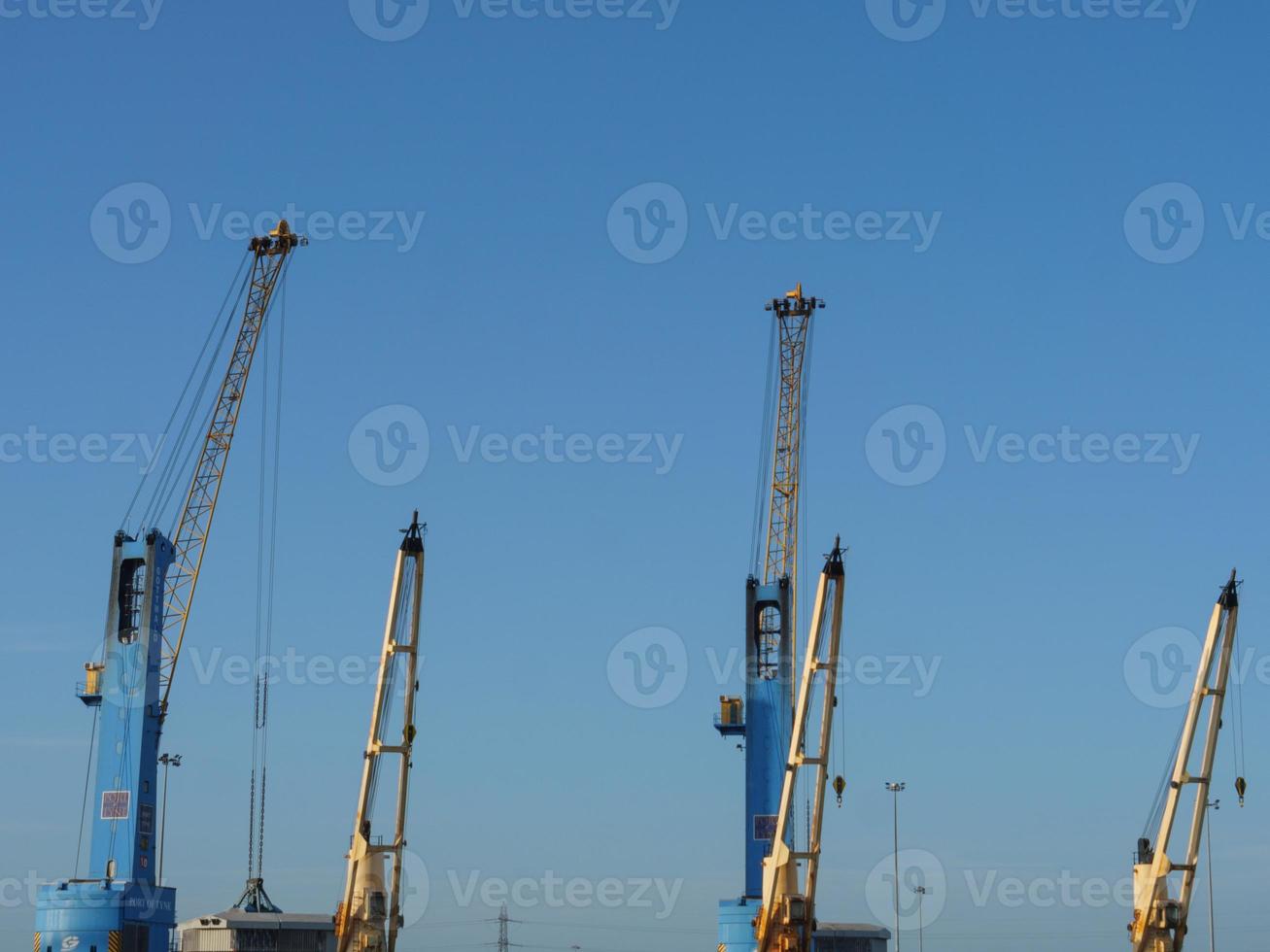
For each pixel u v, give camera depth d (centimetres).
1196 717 11675
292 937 13875
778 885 11675
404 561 11438
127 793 13425
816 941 14925
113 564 13900
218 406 14888
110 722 13600
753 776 14312
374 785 11331
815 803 11681
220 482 14738
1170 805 11750
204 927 13762
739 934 13938
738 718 14762
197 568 14525
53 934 13075
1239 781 11538
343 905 11244
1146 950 11712
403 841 11319
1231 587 11688
